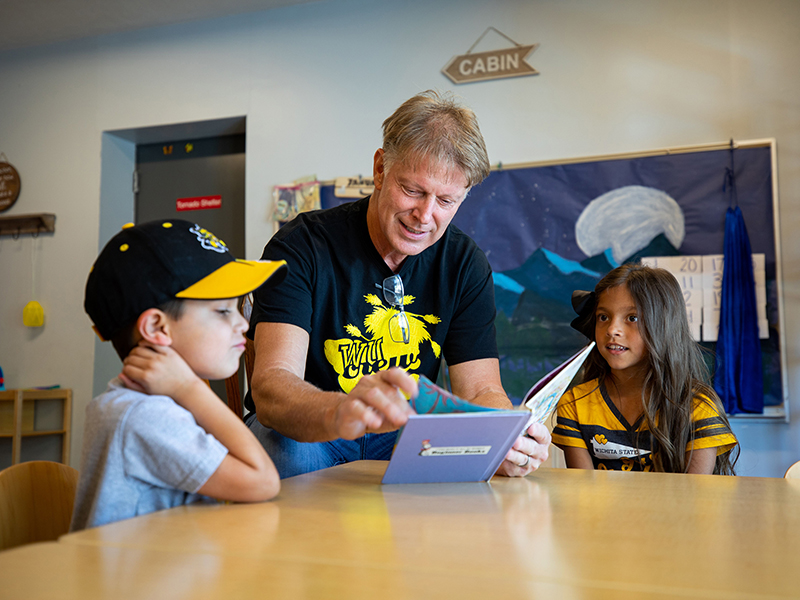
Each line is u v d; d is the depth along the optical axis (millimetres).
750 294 2801
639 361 1821
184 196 4047
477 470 949
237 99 3684
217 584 447
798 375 2766
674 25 3029
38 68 4062
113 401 794
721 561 524
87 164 3926
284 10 3639
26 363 3869
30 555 518
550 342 3080
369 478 982
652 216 2982
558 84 3172
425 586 448
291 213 3473
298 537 593
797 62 2869
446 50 3352
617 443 1777
